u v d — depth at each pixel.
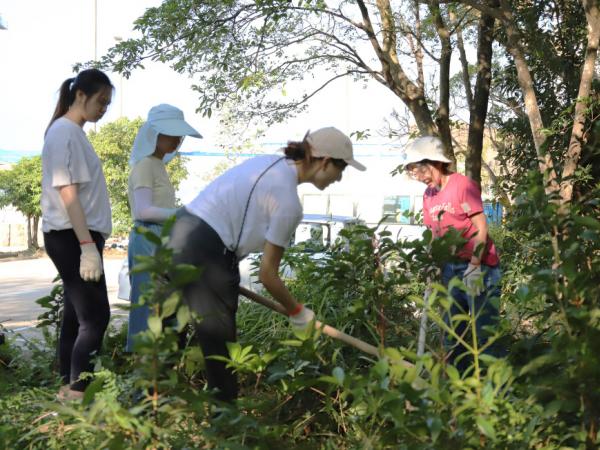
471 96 10.02
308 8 7.63
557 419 3.03
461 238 3.77
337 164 3.53
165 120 4.53
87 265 4.31
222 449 3.01
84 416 2.88
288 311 3.64
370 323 4.00
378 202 22.48
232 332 3.55
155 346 2.69
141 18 7.43
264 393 4.17
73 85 4.52
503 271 6.91
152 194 4.56
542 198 3.29
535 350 3.25
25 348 6.49
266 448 3.09
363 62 8.59
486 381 3.00
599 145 6.11
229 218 3.46
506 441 2.86
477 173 8.80
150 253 4.43
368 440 3.09
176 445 3.06
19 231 34.06
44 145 4.45
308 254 5.73
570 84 8.84
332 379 3.01
